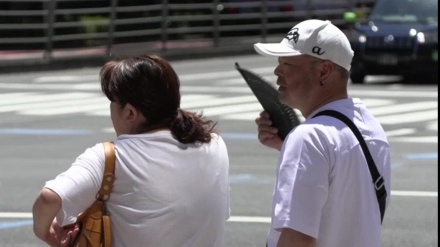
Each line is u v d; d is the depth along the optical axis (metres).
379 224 5.48
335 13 49.34
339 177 5.26
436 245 12.19
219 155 5.77
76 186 5.40
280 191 5.22
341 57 5.45
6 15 39.38
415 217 13.60
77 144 20.09
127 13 44.12
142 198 5.50
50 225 5.47
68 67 38.88
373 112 25.05
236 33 47.50
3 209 14.08
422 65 30.67
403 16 31.66
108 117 24.14
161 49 42.72
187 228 5.59
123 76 5.58
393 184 15.91
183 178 5.57
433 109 25.70
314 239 5.19
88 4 42.69
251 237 12.55
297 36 5.46
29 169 17.23
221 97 28.45
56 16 41.38
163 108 5.63
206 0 46.84
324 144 5.24
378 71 31.39
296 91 5.52
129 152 5.53
